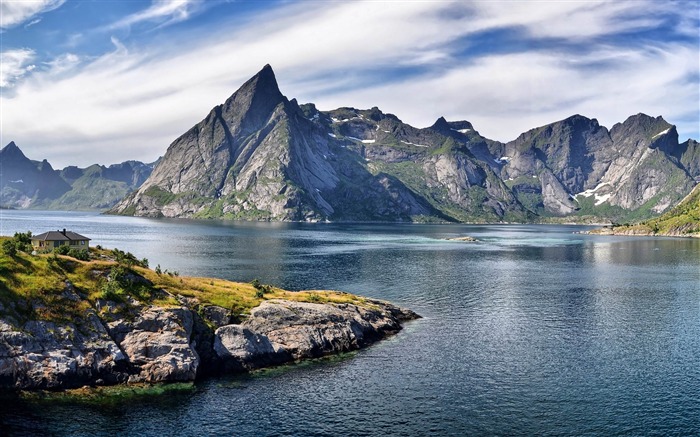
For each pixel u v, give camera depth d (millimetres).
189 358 73750
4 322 68625
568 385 72562
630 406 65688
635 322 110562
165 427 57844
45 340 69625
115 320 75625
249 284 109000
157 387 69500
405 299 135125
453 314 118000
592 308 125500
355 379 74312
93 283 80000
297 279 163750
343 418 61031
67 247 90188
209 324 83500
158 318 77312
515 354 86875
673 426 60312
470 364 81438
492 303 131000
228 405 64312
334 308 98938
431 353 87438
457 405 65312
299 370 78188
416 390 70188
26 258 79125
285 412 62531
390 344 93000
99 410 61906
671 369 79688
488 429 58938
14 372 65938
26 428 56469
